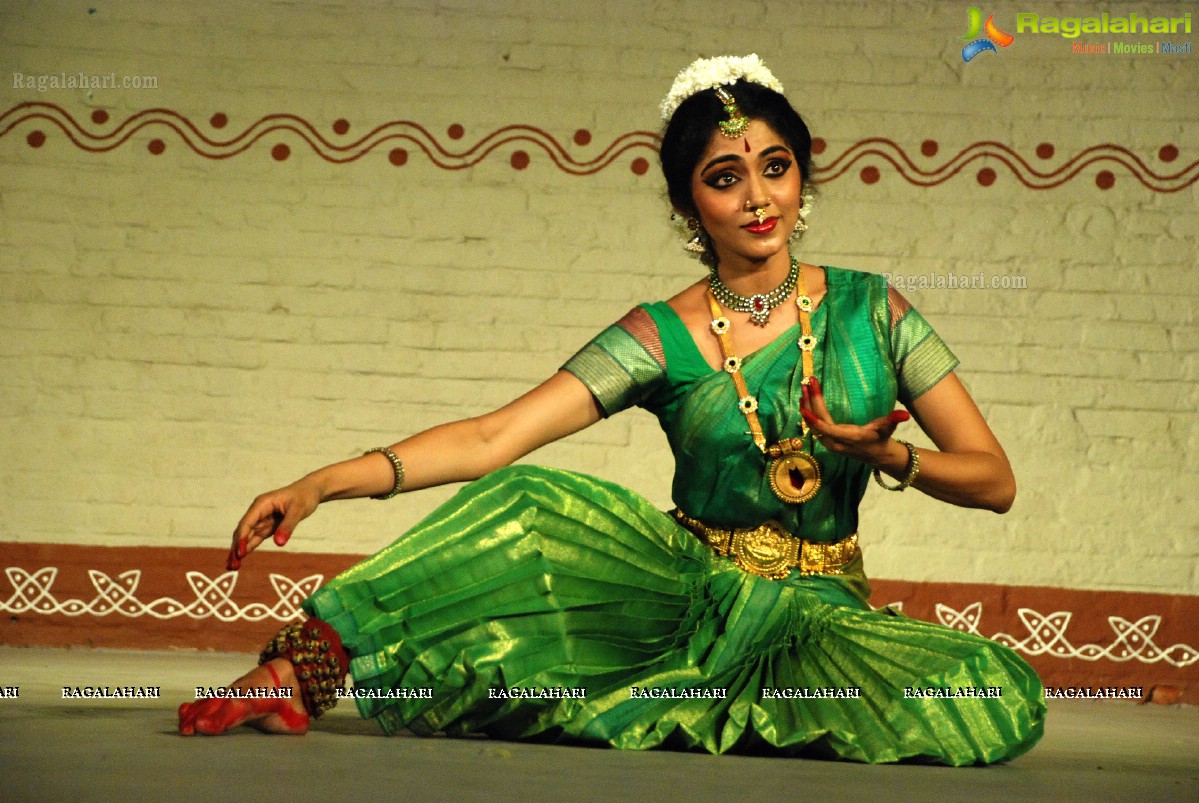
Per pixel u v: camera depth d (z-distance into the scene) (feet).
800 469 17.40
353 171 37.93
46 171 37.86
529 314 37.65
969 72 37.83
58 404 37.29
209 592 36.99
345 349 37.52
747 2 38.11
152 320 37.52
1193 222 37.32
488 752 14.39
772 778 13.33
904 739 15.37
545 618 15.70
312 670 15.26
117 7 38.22
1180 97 37.60
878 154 37.78
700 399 17.70
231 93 38.06
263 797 10.80
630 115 38.01
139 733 14.65
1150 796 13.26
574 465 37.17
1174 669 36.50
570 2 38.22
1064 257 37.40
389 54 38.14
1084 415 37.11
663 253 37.78
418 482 17.12
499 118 38.06
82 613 36.81
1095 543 36.86
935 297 37.47
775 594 17.06
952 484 16.63
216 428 37.35
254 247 37.73
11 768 11.78
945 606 36.81
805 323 18.01
